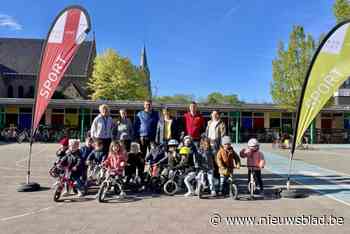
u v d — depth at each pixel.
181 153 8.64
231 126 32.94
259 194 8.75
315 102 8.45
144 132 9.26
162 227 5.96
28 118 31.41
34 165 13.77
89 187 9.10
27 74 50.47
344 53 8.18
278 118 33.59
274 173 12.74
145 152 9.30
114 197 8.16
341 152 23.11
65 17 8.72
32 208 7.09
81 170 8.23
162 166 8.86
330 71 8.24
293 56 26.98
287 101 27.50
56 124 31.81
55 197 7.68
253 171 8.88
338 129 34.38
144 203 7.64
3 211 6.86
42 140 28.75
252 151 8.88
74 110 31.89
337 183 10.61
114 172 8.07
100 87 45.69
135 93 46.44
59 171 8.24
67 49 8.72
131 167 8.83
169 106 30.42
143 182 8.98
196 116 9.35
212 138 9.17
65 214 6.69
